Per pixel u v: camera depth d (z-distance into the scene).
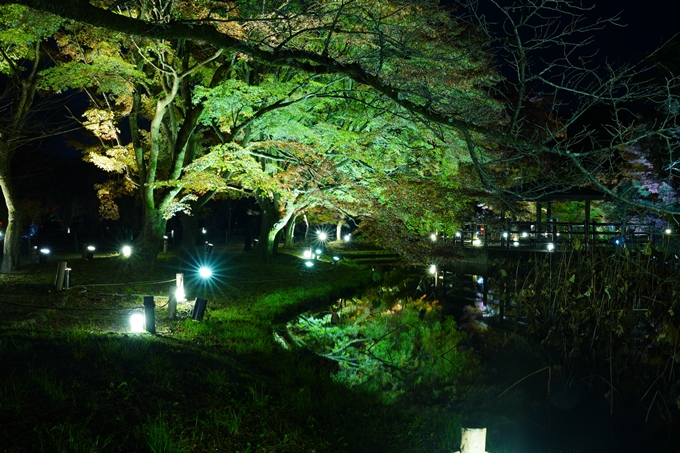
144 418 7.40
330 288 25.84
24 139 19.95
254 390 9.52
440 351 16.08
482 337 18.47
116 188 31.91
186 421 7.70
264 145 18.27
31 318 12.05
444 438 9.16
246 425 8.12
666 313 14.37
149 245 21.53
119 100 22.73
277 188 19.08
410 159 19.25
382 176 16.97
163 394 8.34
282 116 18.05
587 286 16.25
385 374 13.42
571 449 9.71
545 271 18.47
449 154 17.19
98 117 21.47
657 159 21.89
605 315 15.43
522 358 15.85
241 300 20.02
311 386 10.98
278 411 8.98
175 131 23.05
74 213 45.12
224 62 22.58
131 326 12.52
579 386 13.48
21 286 17.30
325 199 16.64
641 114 21.25
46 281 18.50
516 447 9.57
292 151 17.94
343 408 10.12
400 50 8.19
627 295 15.50
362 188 16.20
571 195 23.20
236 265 29.00
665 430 10.84
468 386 12.90
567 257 17.62
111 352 9.50
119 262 22.97
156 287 19.78
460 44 13.34
